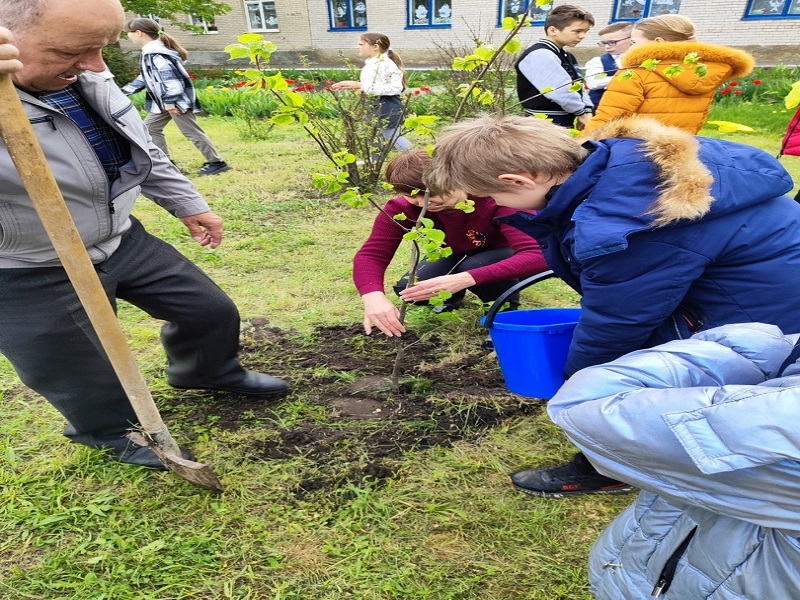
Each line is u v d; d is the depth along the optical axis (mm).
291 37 22797
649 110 3736
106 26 1470
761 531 1010
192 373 2463
